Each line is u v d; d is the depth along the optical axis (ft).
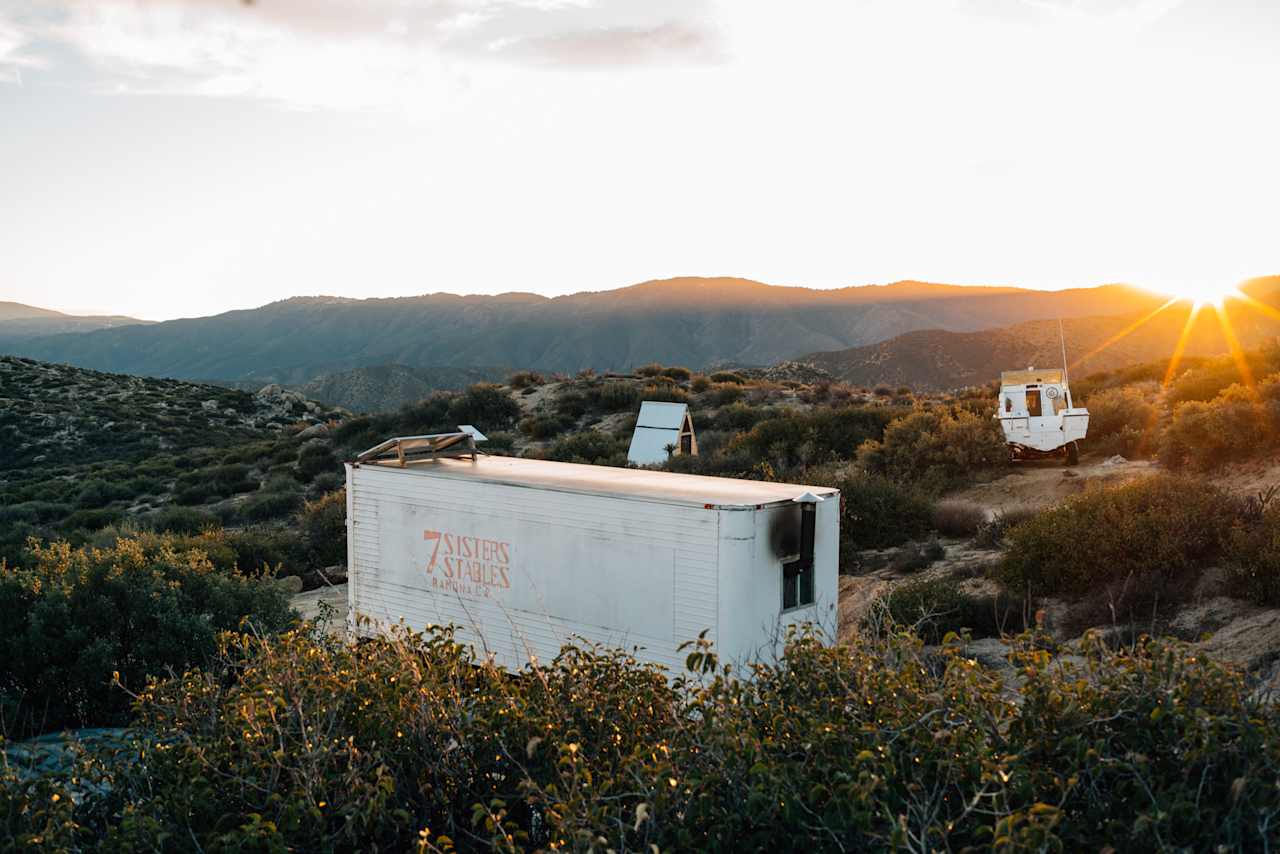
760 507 28.43
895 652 17.79
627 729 16.87
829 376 300.81
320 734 16.37
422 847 13.94
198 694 19.79
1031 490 63.57
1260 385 59.47
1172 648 15.25
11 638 36.01
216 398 255.50
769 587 28.91
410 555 36.63
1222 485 52.85
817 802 13.70
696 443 109.29
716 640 28.22
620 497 30.27
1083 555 38.75
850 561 53.52
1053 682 15.06
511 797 16.28
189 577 42.22
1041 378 74.59
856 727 14.69
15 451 199.41
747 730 15.05
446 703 17.75
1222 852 11.77
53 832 14.66
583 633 31.42
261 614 42.11
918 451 73.82
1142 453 68.95
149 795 17.22
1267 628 29.86
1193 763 12.73
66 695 35.83
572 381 175.22
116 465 177.37
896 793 13.29
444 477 35.29
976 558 48.91
